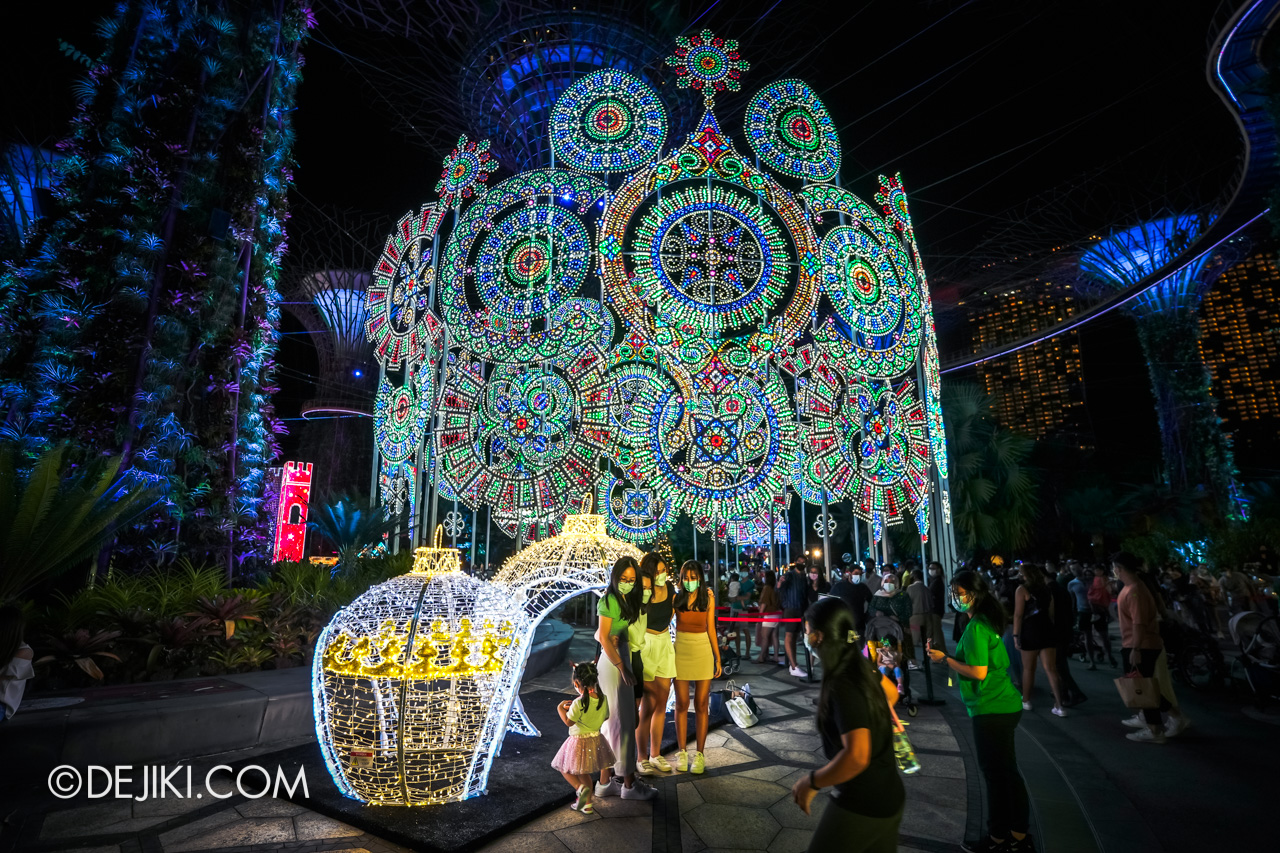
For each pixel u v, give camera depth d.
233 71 9.41
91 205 8.34
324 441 25.52
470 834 3.78
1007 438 19.70
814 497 13.02
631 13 17.62
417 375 13.72
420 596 4.49
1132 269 34.06
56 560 5.77
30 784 4.50
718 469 12.82
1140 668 6.08
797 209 12.69
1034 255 35.38
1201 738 6.20
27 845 3.72
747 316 12.48
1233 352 97.50
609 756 4.37
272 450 9.80
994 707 3.77
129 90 8.79
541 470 12.84
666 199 12.41
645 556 5.25
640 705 5.11
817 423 12.91
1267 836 3.99
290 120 10.60
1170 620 8.98
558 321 12.90
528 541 13.23
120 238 8.26
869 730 2.34
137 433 7.89
